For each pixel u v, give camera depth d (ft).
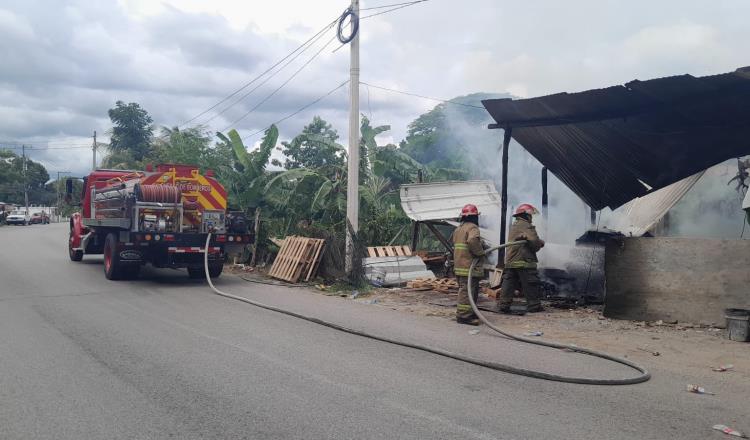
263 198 58.34
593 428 13.52
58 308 28.58
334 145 63.10
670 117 30.19
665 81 25.91
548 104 30.89
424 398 15.55
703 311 26.21
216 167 62.75
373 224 52.13
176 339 22.16
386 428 13.26
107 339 21.93
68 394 15.43
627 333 24.85
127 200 38.63
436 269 45.14
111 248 39.45
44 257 56.90
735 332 23.29
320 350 20.84
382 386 16.57
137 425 13.30
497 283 35.40
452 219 44.65
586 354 21.03
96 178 48.88
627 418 14.25
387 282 39.42
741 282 25.52
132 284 38.42
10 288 35.32
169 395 15.44
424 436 12.81
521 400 15.53
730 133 30.01
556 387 16.83
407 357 20.10
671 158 33.09
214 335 23.02
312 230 44.70
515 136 37.65
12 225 162.40
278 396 15.48
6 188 239.30
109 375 17.22
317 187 59.72
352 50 41.01
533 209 29.86
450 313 29.68
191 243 39.50
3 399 14.98
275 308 29.50
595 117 31.24
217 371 17.80
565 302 32.42
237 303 31.53
